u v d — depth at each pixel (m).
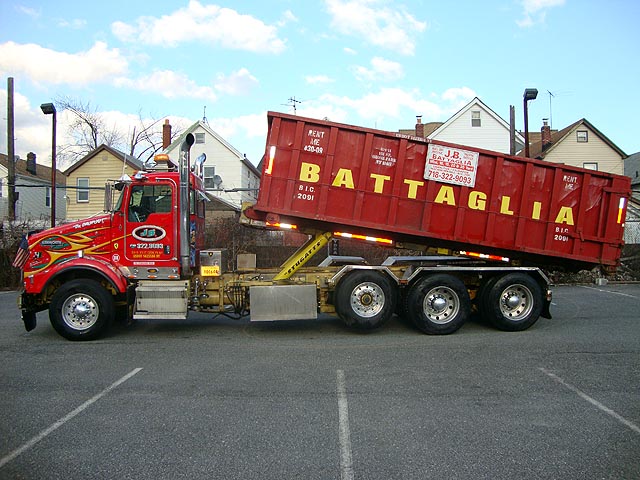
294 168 8.66
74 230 8.67
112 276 8.43
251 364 6.87
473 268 9.02
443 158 8.88
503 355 7.30
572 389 5.69
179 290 8.55
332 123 8.66
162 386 5.89
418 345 8.02
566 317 10.58
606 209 9.33
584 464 3.87
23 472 3.78
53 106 17.61
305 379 6.13
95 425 4.70
